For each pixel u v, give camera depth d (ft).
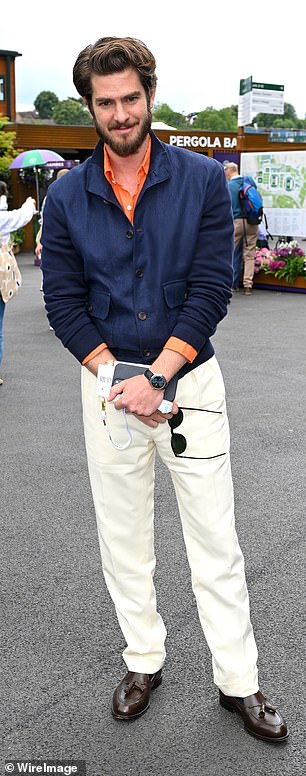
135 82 7.32
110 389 7.86
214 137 80.43
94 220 7.91
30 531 13.91
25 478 16.46
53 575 12.31
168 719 9.01
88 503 15.12
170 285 7.91
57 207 8.07
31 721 9.02
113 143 7.48
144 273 7.89
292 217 45.93
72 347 8.25
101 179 7.80
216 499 8.34
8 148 75.36
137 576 8.93
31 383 24.36
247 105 54.34
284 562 12.56
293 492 15.38
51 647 10.40
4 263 23.24
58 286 8.25
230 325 33.42
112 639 10.56
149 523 8.91
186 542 8.66
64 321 8.25
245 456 17.39
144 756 8.45
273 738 8.50
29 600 11.57
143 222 7.79
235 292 43.73
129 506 8.68
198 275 7.93
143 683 9.15
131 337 8.05
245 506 14.73
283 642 10.38
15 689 9.58
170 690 9.50
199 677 9.73
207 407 8.21
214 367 8.32
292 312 36.60
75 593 11.75
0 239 23.15
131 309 7.97
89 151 86.58
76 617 11.10
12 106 113.29
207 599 8.59
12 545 13.37
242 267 44.16
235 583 8.53
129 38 7.36
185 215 7.79
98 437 8.50
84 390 8.59
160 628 9.29
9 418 20.72
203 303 7.87
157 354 8.16
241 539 13.38
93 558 12.86
